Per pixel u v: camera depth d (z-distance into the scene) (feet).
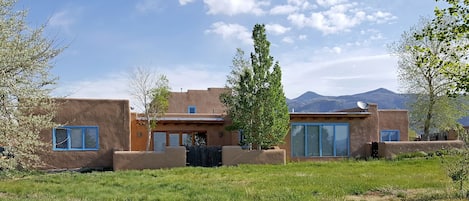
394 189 42.22
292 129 87.45
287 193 40.29
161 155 71.87
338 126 89.40
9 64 32.71
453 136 103.81
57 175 60.29
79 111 73.82
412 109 118.11
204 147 75.41
